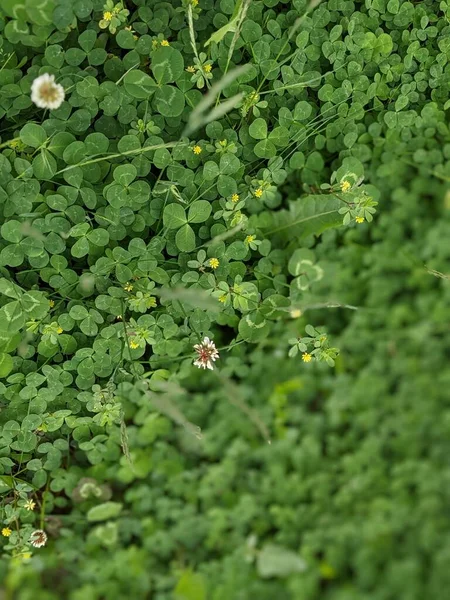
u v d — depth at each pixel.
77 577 0.71
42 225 0.62
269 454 0.74
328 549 0.73
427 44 0.68
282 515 0.73
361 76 0.67
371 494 0.74
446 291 0.75
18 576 0.70
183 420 0.64
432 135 0.70
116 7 0.61
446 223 0.74
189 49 0.64
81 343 0.66
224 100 0.65
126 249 0.66
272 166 0.66
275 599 0.72
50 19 0.59
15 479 0.67
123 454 0.71
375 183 0.72
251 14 0.65
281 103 0.67
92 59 0.62
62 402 0.67
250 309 0.68
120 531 0.72
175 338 0.67
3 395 0.66
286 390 0.74
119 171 0.62
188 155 0.64
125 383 0.68
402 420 0.75
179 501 0.73
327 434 0.75
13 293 0.62
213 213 0.67
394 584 0.73
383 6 0.67
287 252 0.70
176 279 0.66
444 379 0.76
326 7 0.66
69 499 0.71
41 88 0.58
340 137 0.69
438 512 0.75
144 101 0.63
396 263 0.74
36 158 0.61
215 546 0.73
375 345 0.75
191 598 0.70
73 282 0.64
